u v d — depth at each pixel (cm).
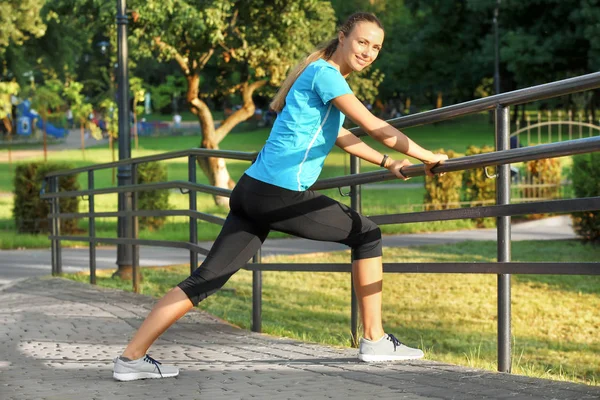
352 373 535
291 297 1291
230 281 1449
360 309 570
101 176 4734
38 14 3394
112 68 4250
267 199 501
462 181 2541
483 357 844
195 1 2402
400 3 8419
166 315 525
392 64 7694
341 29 505
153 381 531
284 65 2667
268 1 2622
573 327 1073
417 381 502
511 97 509
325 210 516
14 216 2425
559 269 487
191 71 2811
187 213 934
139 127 8625
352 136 539
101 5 2380
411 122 579
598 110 7612
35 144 7900
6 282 1424
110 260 1778
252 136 7850
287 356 623
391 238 2133
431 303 1244
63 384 534
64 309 957
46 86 4978
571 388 466
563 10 5622
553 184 2545
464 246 1925
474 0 5966
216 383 520
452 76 7612
